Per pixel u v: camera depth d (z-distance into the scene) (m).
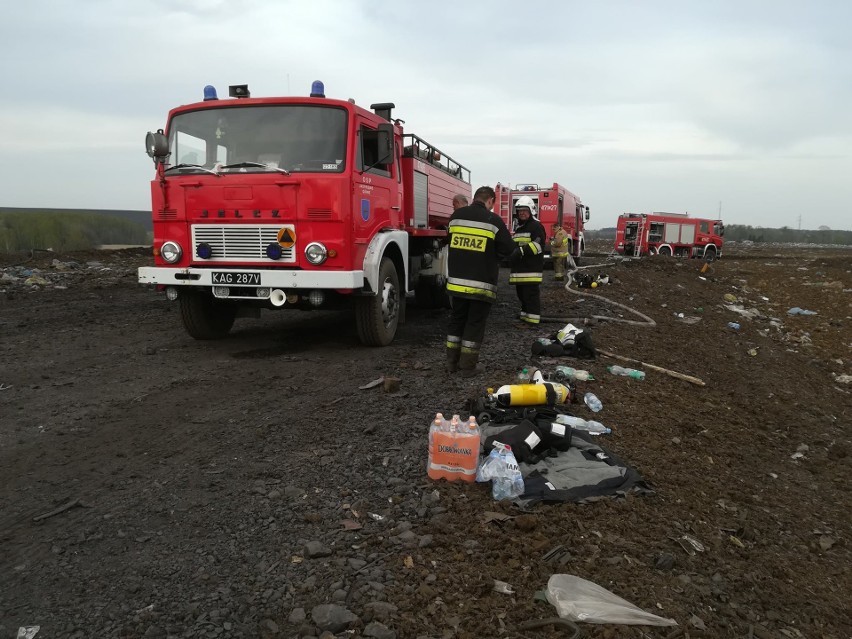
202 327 8.35
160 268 7.38
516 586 3.04
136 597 2.89
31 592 2.92
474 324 6.37
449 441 4.02
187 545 3.32
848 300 20.27
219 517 3.61
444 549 3.30
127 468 4.31
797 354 11.73
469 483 4.02
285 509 3.69
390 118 8.55
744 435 6.35
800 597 3.58
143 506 3.75
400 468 4.23
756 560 3.87
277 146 7.20
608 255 45.38
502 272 21.88
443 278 11.60
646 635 2.78
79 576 3.05
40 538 3.39
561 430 4.53
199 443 4.77
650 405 6.26
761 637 3.02
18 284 15.05
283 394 5.99
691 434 5.87
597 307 12.07
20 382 6.46
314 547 3.22
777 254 62.47
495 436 4.39
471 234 6.21
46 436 4.91
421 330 9.71
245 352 7.90
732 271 30.64
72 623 2.70
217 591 2.92
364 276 7.43
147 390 6.17
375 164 7.65
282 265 7.10
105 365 7.20
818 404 8.48
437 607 2.84
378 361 7.30
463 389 5.96
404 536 3.38
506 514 3.68
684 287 18.84
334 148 7.09
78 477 4.17
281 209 7.02
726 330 12.46
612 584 3.15
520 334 8.94
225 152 7.32
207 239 7.24
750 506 4.66
